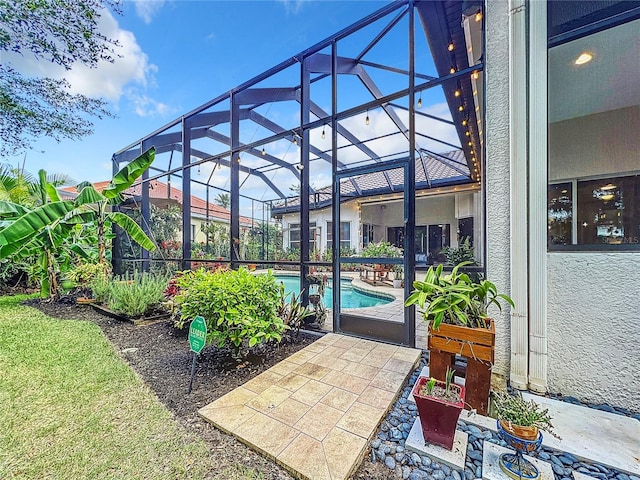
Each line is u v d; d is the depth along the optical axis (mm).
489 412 2207
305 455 1783
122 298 5227
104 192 6152
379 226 5316
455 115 5539
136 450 1874
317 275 5074
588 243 2568
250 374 3006
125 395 2580
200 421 2193
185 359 3445
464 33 4035
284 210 12438
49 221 5582
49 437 2002
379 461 1812
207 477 1664
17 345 3863
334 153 4508
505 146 2834
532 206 2650
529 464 1670
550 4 2645
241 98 5871
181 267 7039
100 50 4973
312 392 2549
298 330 4234
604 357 2375
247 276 3629
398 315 4141
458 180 9398
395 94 3998
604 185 2629
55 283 7102
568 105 2713
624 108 2695
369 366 3088
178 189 9711
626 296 2314
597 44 2605
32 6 4125
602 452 1814
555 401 2418
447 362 2383
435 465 1762
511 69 2756
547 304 2586
